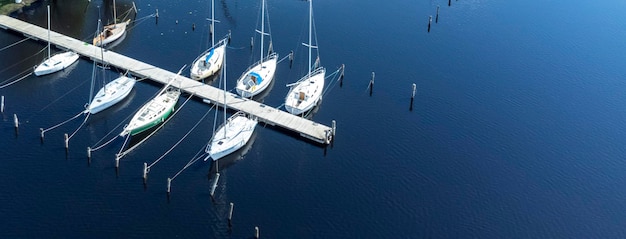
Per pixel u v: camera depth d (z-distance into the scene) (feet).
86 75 265.54
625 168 229.25
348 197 208.54
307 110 249.75
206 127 237.45
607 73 291.99
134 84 260.01
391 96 265.13
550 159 231.91
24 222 191.72
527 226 200.85
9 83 257.55
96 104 240.12
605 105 266.98
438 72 286.46
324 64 286.66
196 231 192.03
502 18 344.08
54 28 303.89
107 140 227.40
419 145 235.61
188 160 220.02
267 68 268.82
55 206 198.08
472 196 211.82
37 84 257.75
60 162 215.72
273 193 208.44
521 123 252.21
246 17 327.88
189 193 205.77
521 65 296.30
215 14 328.49
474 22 338.13
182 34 306.14
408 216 202.18
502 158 231.09
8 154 217.77
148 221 194.70
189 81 261.85
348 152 229.45
